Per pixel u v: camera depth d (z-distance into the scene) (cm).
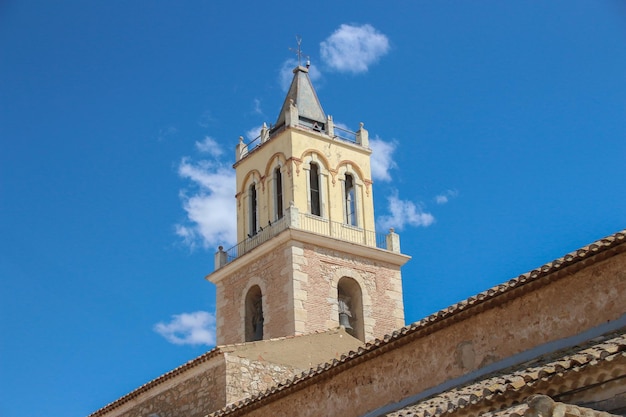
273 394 2477
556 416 1427
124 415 3222
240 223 4700
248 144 4872
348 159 4672
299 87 4866
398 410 2134
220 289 4497
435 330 2192
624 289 1853
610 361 1596
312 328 4069
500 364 2036
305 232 4209
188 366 2966
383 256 4422
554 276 1967
